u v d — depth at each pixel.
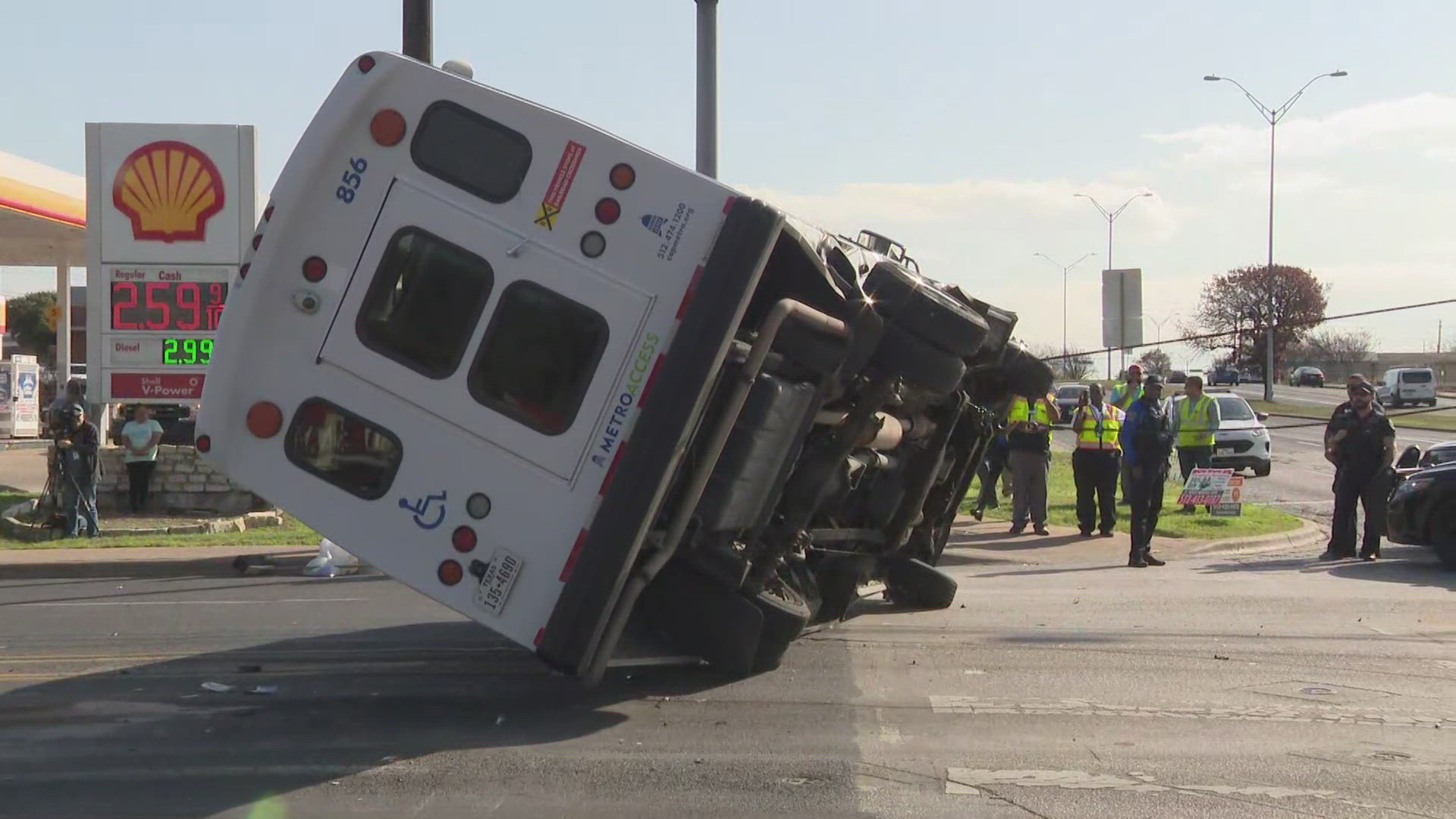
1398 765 6.28
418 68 6.87
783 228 6.96
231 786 6.06
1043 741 6.73
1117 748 6.59
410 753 6.60
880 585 10.88
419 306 6.84
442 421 6.77
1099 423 16.41
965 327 7.53
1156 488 14.10
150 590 13.04
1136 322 19.42
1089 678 8.18
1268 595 11.78
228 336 6.84
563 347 6.73
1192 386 18.97
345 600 12.05
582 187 6.78
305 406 6.86
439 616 10.95
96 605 11.94
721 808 5.72
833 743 6.72
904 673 8.34
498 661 8.86
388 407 6.81
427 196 6.85
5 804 5.80
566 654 6.55
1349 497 14.88
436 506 6.75
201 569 14.69
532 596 6.64
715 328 6.58
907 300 7.51
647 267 6.70
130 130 18.66
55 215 29.44
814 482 7.77
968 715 7.27
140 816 5.64
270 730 7.06
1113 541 16.16
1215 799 5.79
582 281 6.73
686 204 6.71
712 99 16.28
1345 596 11.68
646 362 6.65
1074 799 5.80
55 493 17.55
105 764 6.44
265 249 6.83
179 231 18.70
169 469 19.06
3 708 7.59
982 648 9.12
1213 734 6.85
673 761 6.43
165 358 18.83
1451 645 9.23
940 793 5.89
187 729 7.10
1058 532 17.02
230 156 18.69
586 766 6.36
